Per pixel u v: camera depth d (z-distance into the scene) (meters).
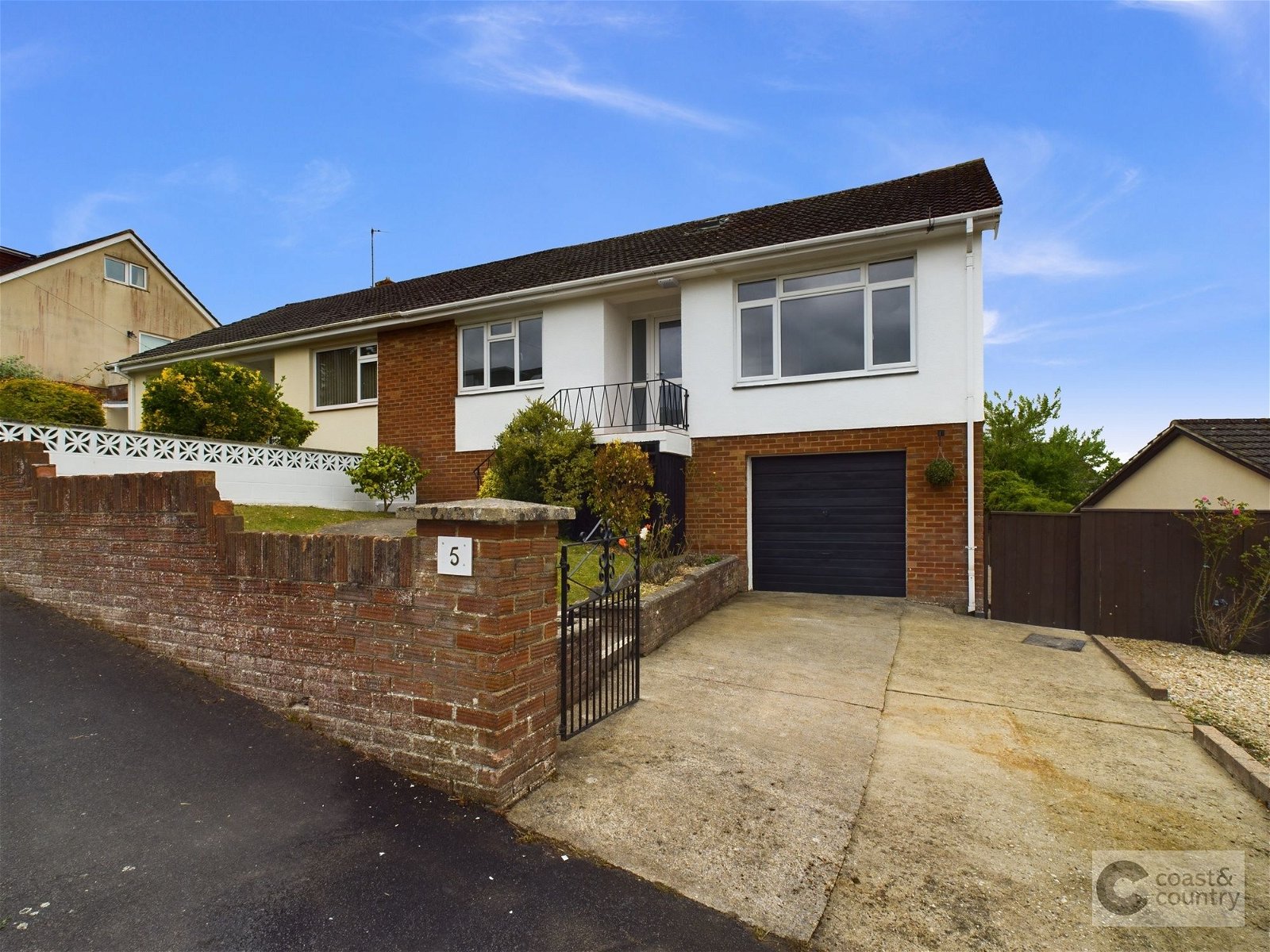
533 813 3.22
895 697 5.16
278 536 4.01
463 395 12.61
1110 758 4.12
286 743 3.71
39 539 5.39
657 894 2.65
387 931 2.37
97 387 21.75
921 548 9.21
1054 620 8.01
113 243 24.06
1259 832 3.26
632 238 15.10
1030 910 2.62
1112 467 20.16
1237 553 7.10
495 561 3.21
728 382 10.46
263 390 11.57
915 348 9.36
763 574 10.30
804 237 9.93
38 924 2.31
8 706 3.84
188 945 2.25
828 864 2.89
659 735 4.26
